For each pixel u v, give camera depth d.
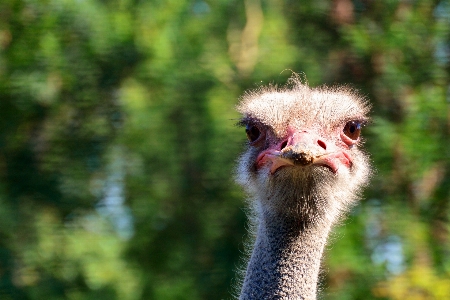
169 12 13.52
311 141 6.66
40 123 13.52
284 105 7.15
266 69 12.91
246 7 13.38
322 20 12.83
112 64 13.45
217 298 12.93
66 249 13.20
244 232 12.86
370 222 11.83
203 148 12.95
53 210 13.39
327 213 7.10
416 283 11.47
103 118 13.48
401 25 12.46
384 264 11.64
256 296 7.01
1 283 12.87
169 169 13.16
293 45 12.98
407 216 11.88
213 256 13.03
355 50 12.48
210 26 13.62
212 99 13.05
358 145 7.91
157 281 13.18
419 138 12.00
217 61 13.28
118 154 13.39
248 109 7.46
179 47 13.44
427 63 12.44
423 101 12.15
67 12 13.34
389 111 12.32
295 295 6.96
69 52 13.44
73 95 13.48
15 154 13.41
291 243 6.99
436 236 11.98
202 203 13.03
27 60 13.37
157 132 13.20
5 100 13.44
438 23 12.48
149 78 13.34
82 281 13.19
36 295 12.91
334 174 6.91
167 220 13.28
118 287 13.16
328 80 12.55
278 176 6.87
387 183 11.95
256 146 7.30
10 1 13.23
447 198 12.00
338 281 11.55
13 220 13.14
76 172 13.41
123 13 13.43
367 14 12.68
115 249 13.30
